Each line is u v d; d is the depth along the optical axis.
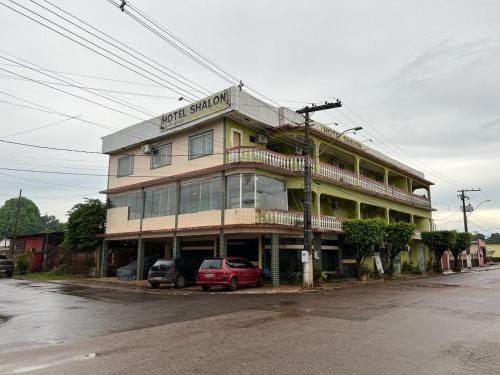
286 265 24.02
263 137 25.12
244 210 21.23
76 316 12.12
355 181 29.67
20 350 8.01
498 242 86.00
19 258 35.19
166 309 13.32
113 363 6.82
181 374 6.14
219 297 16.94
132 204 28.73
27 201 73.44
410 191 42.47
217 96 22.94
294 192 25.81
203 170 23.02
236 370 6.31
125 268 27.55
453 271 43.06
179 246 24.67
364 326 9.88
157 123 26.80
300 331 9.27
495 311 12.41
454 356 7.10
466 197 54.94
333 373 6.14
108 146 31.08
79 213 30.97
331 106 20.77
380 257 32.78
